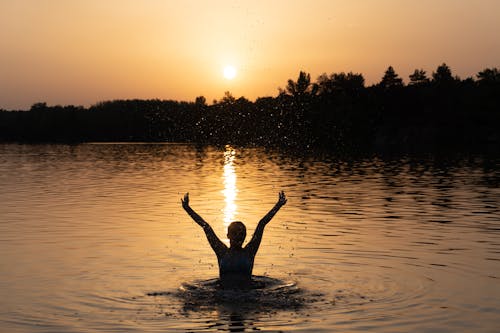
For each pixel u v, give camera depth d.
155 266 13.27
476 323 9.52
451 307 10.30
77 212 21.98
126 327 9.35
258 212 22.23
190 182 35.53
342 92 125.75
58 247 15.45
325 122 114.62
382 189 30.45
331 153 78.12
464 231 17.72
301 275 12.38
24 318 9.84
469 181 34.62
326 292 11.09
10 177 38.97
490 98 121.12
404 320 9.65
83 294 11.10
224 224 19.44
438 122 123.00
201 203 24.97
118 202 25.25
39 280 12.12
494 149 85.75
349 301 10.59
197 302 10.50
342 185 32.88
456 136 117.81
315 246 15.52
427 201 25.14
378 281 11.93
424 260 13.83
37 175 40.84
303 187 31.86
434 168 46.28
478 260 13.80
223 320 9.60
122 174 42.19
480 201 24.97
